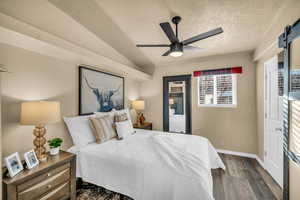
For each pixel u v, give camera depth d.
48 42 1.72
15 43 1.63
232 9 1.77
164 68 4.28
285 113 1.62
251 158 3.26
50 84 2.06
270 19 1.98
